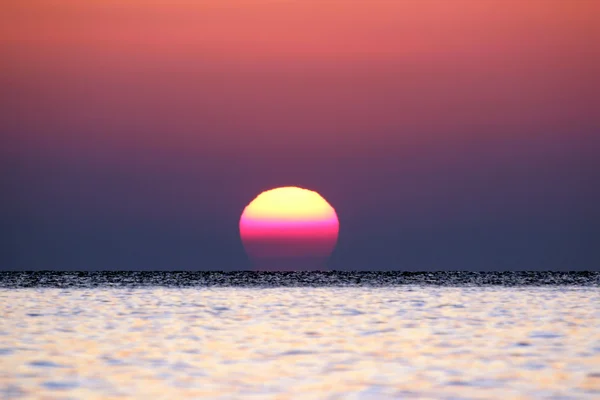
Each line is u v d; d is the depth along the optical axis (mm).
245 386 88188
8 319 161875
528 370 97500
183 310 190875
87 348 116062
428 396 83125
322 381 91188
